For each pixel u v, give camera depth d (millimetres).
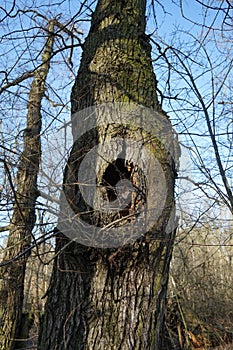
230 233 3770
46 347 2113
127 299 2084
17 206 2248
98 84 2584
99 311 2070
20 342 5418
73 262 2170
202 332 5344
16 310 5414
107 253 2121
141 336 2041
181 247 5645
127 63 2658
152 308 2100
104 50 2732
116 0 3008
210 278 6082
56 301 2193
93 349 2006
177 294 5504
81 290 2131
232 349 5121
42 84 4383
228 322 5633
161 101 3461
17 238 4055
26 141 2840
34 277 4164
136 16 2967
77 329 2070
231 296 6160
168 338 4984
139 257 2117
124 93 2520
